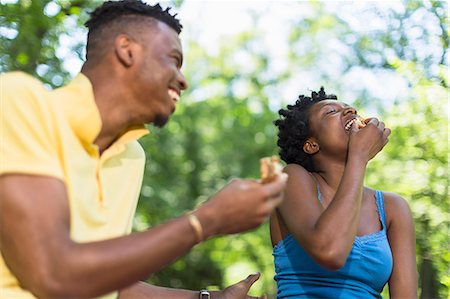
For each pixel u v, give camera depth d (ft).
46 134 7.03
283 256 9.39
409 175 21.40
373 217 9.51
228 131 58.95
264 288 51.72
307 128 9.79
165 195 45.91
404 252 9.45
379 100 32.53
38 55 23.45
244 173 57.72
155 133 37.19
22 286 7.02
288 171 9.50
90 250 6.48
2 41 22.21
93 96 7.54
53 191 6.68
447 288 18.63
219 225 6.81
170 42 7.72
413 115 21.80
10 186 6.61
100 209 7.89
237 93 60.18
